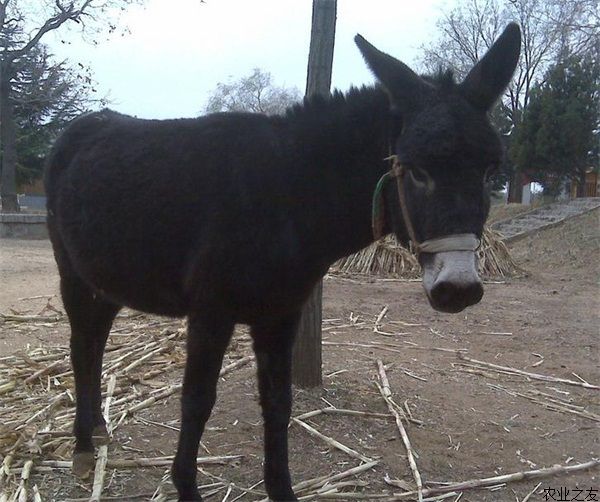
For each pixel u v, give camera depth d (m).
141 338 6.12
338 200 2.87
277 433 3.22
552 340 6.91
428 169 2.38
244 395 4.62
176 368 5.24
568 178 25.61
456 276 2.29
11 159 20.44
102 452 3.61
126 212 3.16
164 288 3.18
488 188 2.55
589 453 4.01
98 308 3.76
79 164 3.53
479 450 3.98
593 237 14.77
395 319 7.72
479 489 3.49
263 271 2.83
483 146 2.38
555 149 23.41
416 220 2.47
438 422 4.37
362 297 9.18
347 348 6.15
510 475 3.59
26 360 5.14
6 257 11.64
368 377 5.22
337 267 11.74
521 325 7.62
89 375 3.72
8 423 3.99
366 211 2.88
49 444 3.72
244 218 2.83
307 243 2.88
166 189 3.05
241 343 6.00
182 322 6.73
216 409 4.37
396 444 3.98
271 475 3.23
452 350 6.33
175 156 3.11
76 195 3.45
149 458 3.63
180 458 3.01
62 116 25.89
